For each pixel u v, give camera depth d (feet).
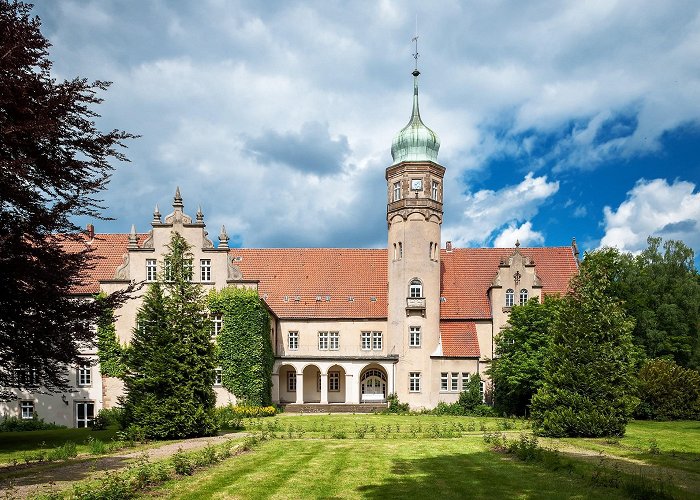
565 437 97.71
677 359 188.85
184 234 160.56
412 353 175.73
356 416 153.28
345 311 184.75
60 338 74.84
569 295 109.40
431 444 84.74
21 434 103.04
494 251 198.70
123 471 58.59
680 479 59.88
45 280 72.59
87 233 78.38
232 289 158.92
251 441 84.38
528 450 72.13
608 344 100.99
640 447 85.56
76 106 76.07
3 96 66.69
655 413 147.43
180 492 51.03
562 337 104.68
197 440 89.51
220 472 60.18
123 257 168.35
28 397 151.74
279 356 176.65
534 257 196.13
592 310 104.06
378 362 176.14
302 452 75.31
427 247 179.52
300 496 50.42
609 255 178.40
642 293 185.88
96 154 77.66
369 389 188.34
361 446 81.92
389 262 184.14
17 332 73.82
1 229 69.51
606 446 85.76
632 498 50.29
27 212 72.38
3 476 57.57
